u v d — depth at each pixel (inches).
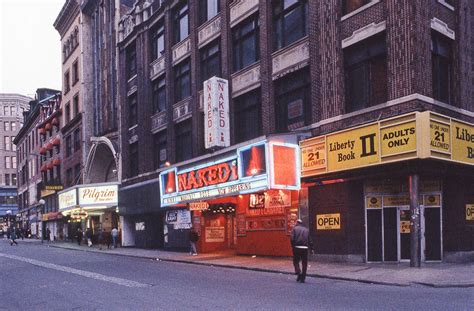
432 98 687.1
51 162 2374.5
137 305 433.1
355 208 759.7
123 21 1592.0
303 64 864.9
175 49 1302.9
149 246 1401.3
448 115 718.5
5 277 702.5
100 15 1828.2
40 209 2679.6
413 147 644.1
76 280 641.0
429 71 689.6
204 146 1162.6
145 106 1427.2
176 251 1226.6
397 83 690.8
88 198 1626.5
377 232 748.6
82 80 1916.8
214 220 1154.0
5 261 1008.2
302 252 570.6
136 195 1428.4
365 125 716.0
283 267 729.6
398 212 742.5
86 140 1881.2
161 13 1371.8
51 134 2479.1
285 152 804.6
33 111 2780.5
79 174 1937.7
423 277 558.6
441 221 728.3
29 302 472.4
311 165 812.6
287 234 880.3
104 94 1761.8
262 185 794.2
